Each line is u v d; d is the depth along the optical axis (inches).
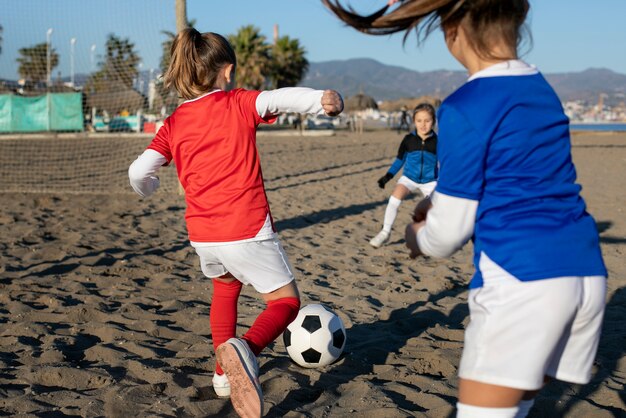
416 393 124.0
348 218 359.6
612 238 301.9
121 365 139.5
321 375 135.3
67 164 674.2
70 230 305.3
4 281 212.5
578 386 129.2
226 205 105.2
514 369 65.1
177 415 112.3
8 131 1059.3
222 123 106.5
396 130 1862.7
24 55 957.2
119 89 1091.3
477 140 67.2
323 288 210.1
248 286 212.4
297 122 1652.3
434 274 233.5
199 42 110.5
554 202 68.3
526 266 65.5
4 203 390.3
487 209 68.6
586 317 68.9
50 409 115.2
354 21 74.6
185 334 162.9
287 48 2069.4
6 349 148.0
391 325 173.3
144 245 276.2
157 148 110.6
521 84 69.8
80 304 187.5
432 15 74.0
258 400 94.6
